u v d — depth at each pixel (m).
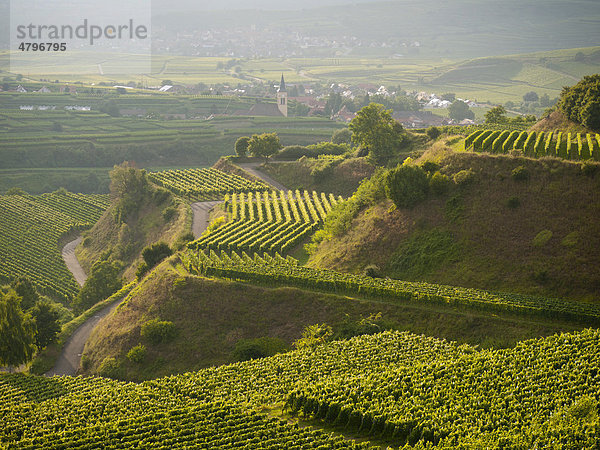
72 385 85.75
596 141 111.62
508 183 104.88
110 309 116.81
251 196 152.75
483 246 98.31
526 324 83.31
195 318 97.69
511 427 59.34
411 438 59.59
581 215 96.06
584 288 87.88
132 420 67.88
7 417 72.81
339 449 57.84
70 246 183.62
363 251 108.38
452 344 81.50
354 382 70.94
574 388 65.81
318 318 93.69
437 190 108.50
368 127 166.12
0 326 94.19
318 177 170.75
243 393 75.38
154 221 161.25
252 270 103.69
